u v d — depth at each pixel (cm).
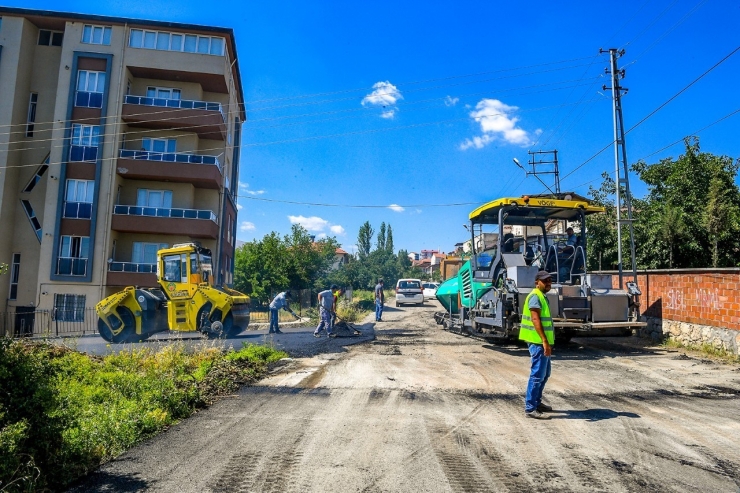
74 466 432
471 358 1043
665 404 652
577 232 1248
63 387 670
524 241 1219
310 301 3294
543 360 593
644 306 1301
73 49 2662
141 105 2659
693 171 1877
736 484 402
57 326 2306
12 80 2627
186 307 1537
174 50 2728
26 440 395
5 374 402
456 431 536
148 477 423
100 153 2625
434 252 13062
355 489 393
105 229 2609
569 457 460
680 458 458
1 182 2584
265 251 3353
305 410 627
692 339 1101
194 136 2812
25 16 2664
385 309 3212
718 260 1700
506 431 536
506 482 405
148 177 2719
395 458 458
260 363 941
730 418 585
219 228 2922
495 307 1129
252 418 593
